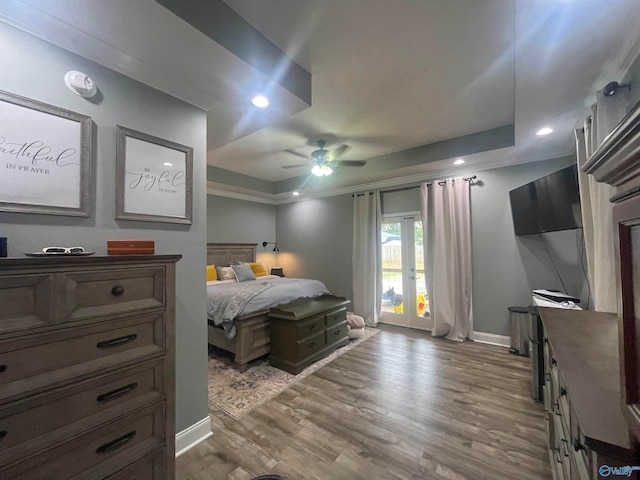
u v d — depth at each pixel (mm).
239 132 2590
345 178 4660
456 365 3109
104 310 1092
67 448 989
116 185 1536
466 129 3293
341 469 1660
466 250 3949
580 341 1195
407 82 2322
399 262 4762
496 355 3391
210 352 3572
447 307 4047
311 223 5895
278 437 1947
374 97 2562
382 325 4812
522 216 3354
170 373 1286
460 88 2420
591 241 2334
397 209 4770
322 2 1513
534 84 1939
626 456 569
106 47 1430
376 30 1738
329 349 3480
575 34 1476
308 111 2840
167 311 1289
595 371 917
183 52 1494
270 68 1780
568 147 3197
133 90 1632
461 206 3988
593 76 1844
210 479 1602
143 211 1646
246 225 5859
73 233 1385
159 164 1735
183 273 1868
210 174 4672
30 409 922
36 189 1265
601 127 1857
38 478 929
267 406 2326
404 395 2480
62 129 1350
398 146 3848
